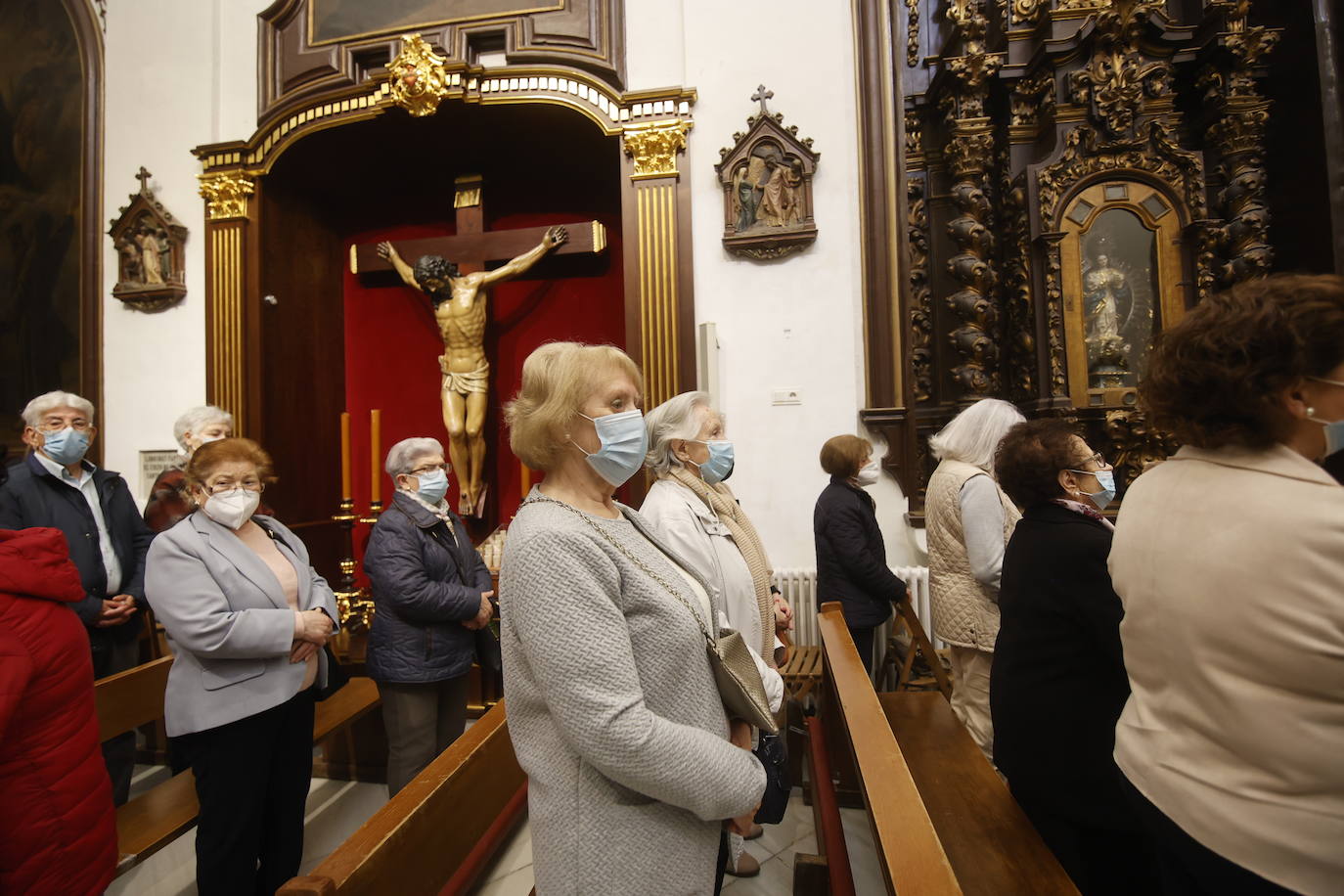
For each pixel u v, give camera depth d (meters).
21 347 4.46
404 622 2.25
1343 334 0.74
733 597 1.71
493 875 2.21
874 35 3.66
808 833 2.39
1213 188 3.40
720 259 3.73
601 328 4.53
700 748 0.84
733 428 3.69
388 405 4.80
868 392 3.59
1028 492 1.35
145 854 1.81
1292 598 0.69
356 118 4.01
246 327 4.12
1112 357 3.28
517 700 0.93
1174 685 0.82
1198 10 3.53
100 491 2.59
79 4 4.40
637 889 0.85
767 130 3.64
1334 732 0.68
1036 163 3.37
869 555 2.57
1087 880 1.27
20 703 1.26
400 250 4.38
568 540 0.86
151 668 2.29
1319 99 3.19
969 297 3.54
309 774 1.98
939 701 2.24
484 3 4.01
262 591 1.78
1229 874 0.74
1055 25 3.35
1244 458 0.81
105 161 4.36
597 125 3.90
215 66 4.28
